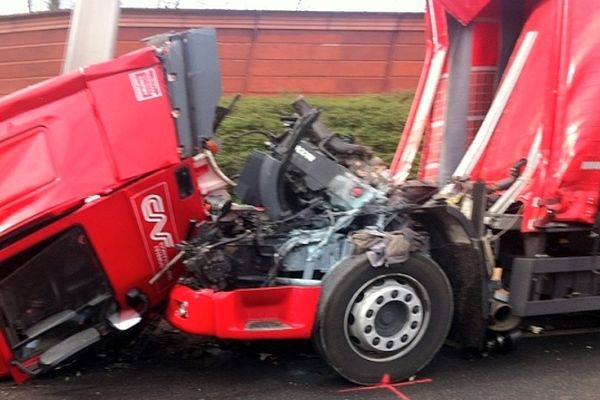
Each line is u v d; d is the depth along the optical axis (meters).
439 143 6.80
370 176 5.75
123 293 5.09
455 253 5.57
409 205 5.52
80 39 6.79
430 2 6.89
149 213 5.03
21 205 4.69
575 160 5.50
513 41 6.63
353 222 5.53
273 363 5.80
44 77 10.80
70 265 4.96
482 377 5.46
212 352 6.05
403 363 5.30
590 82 5.52
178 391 5.20
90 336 5.02
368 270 5.11
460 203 5.62
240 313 5.01
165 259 5.16
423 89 6.98
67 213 4.78
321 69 11.00
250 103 9.30
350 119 9.40
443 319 5.41
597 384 5.32
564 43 5.54
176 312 5.11
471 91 6.68
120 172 4.86
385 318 5.23
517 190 5.76
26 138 4.74
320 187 5.49
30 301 4.95
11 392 5.18
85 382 5.37
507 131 6.11
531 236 5.64
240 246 5.31
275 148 5.64
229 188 5.90
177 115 5.10
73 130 4.79
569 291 5.77
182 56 5.13
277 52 10.91
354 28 10.96
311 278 5.42
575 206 5.59
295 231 5.47
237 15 10.76
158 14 10.70
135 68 4.94
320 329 5.07
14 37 10.91
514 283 5.62
